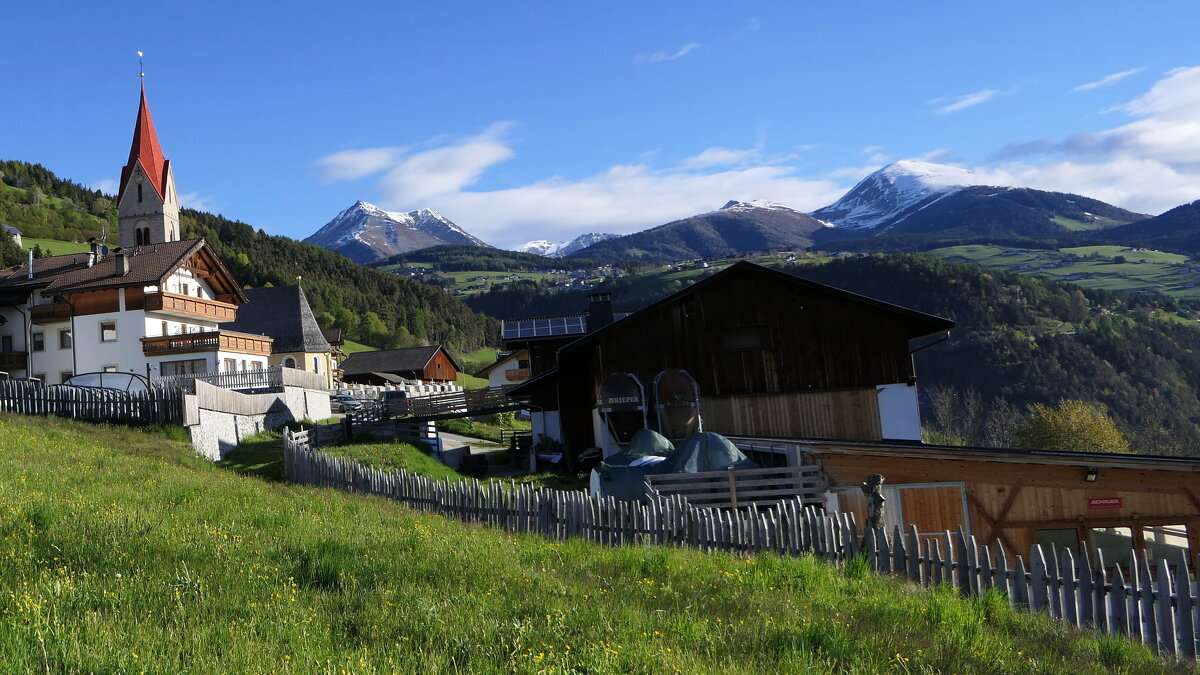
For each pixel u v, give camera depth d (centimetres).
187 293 5962
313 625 771
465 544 1263
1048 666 869
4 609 741
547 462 3688
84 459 2156
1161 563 1080
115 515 1225
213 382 4462
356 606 860
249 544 1110
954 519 2206
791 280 3384
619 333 3425
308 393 4962
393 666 669
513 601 904
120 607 780
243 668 635
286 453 2944
